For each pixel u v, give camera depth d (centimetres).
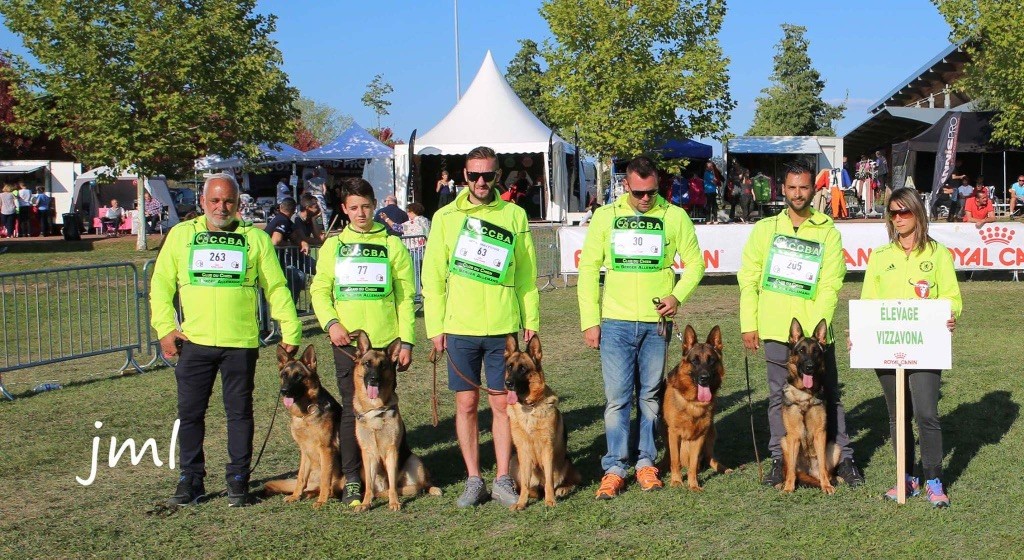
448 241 537
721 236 1538
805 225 559
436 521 502
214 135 2208
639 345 555
